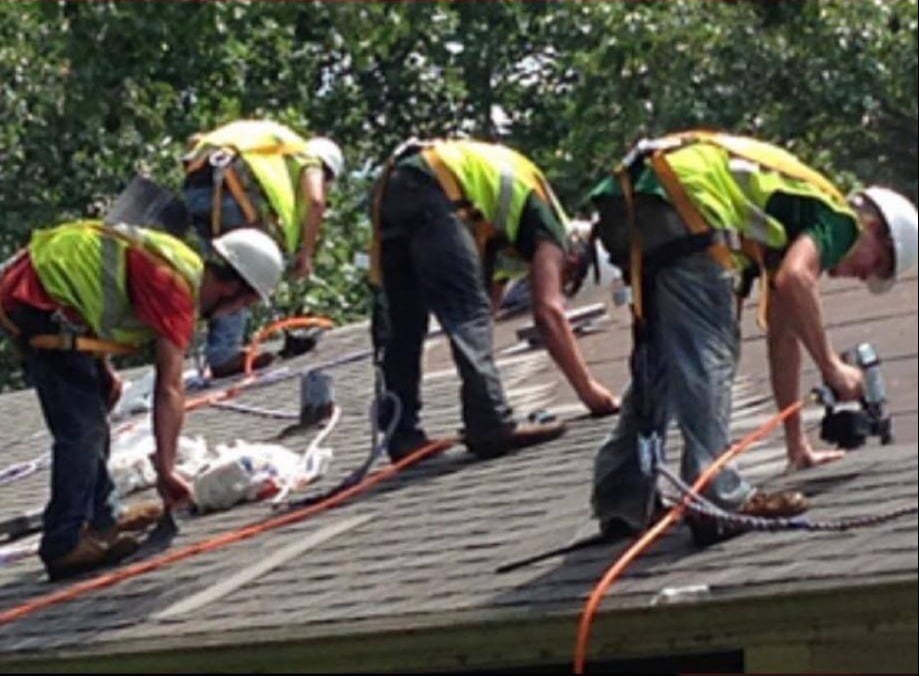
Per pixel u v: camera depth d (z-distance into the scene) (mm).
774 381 5996
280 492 7773
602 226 6066
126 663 6453
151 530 7629
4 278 7367
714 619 5129
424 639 5734
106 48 13109
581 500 6602
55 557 7316
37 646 6688
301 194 9148
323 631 5934
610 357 8016
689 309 5863
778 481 6000
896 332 6051
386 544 6773
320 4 12633
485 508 6883
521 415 7867
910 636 4852
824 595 4887
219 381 10719
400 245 7543
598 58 8188
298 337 11172
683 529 5953
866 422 5949
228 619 6359
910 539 5168
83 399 7332
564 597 5582
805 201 5855
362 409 9242
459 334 7461
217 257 7996
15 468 9961
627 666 6047
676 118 7457
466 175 7387
